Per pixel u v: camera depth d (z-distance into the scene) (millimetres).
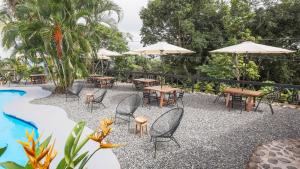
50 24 9734
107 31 15391
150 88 8281
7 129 6277
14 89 11930
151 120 6199
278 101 8750
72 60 10297
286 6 14383
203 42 15633
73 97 9555
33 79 14578
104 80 12367
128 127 5613
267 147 4281
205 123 5957
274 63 14789
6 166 1203
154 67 17750
